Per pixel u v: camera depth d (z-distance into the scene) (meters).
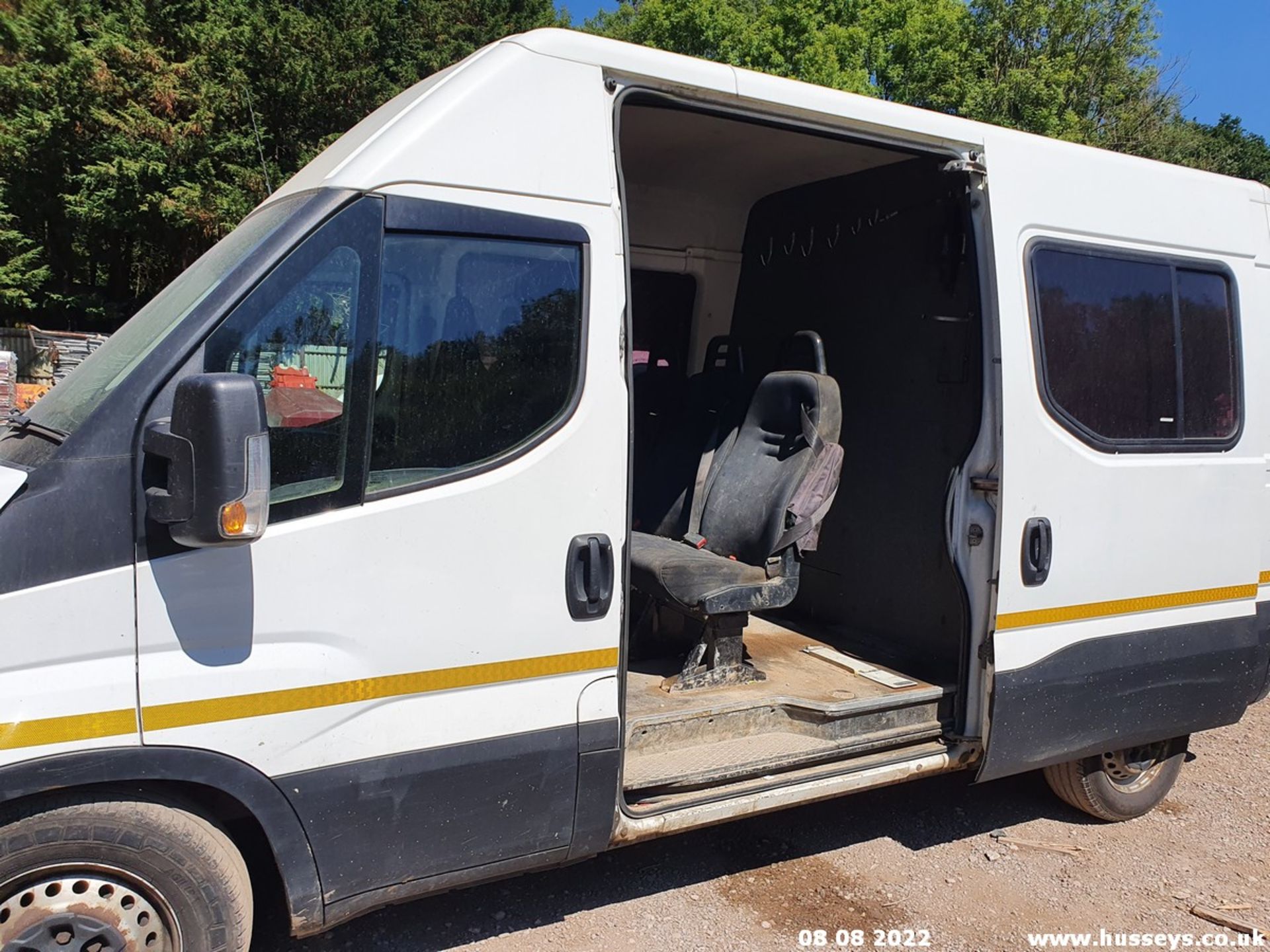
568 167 2.82
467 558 2.64
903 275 4.34
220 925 2.44
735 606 3.79
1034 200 3.71
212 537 2.16
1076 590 3.79
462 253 2.68
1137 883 3.93
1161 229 4.08
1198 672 4.17
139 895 2.37
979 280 3.60
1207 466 4.14
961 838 4.30
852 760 3.56
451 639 2.63
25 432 2.53
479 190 2.69
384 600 2.54
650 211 5.06
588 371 2.83
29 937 2.26
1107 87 26.80
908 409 4.32
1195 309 4.18
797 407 4.22
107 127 18.98
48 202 20.89
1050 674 3.75
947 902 3.74
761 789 3.30
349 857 2.55
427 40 24.05
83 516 2.22
